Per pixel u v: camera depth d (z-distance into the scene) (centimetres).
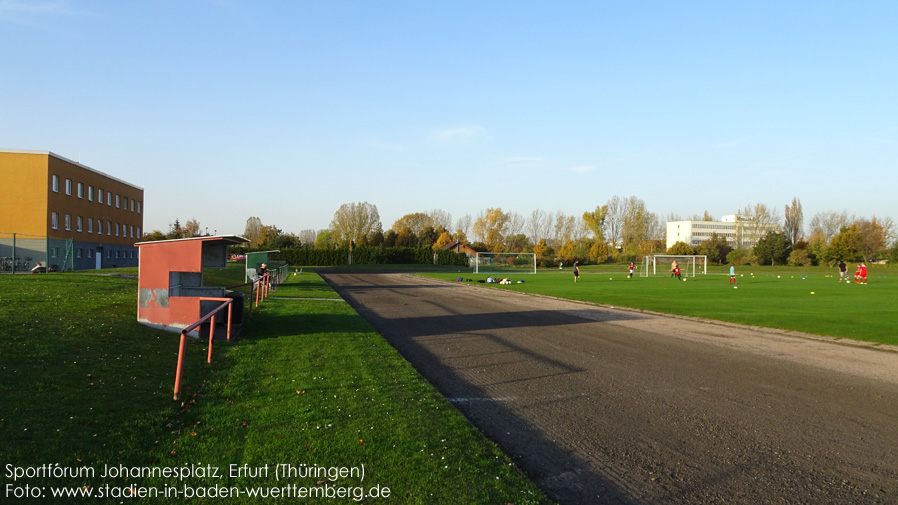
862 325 1642
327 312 1769
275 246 8688
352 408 688
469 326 1617
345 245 9819
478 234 11419
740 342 1343
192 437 573
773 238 8488
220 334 1245
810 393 845
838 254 7800
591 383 906
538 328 1580
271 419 637
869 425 688
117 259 5550
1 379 661
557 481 515
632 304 2344
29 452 488
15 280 1759
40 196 4012
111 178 5391
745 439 635
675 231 15175
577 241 10712
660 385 894
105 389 691
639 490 497
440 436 598
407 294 2914
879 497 484
